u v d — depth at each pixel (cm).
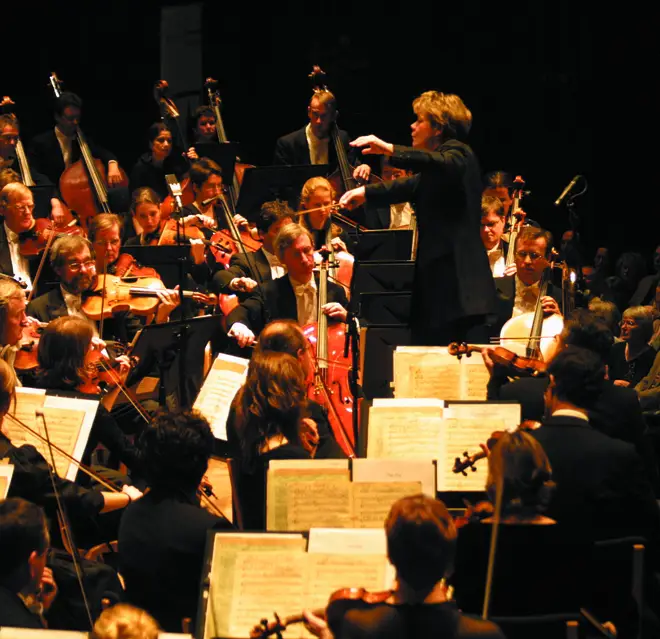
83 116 1445
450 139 634
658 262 1159
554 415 475
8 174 905
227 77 1443
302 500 462
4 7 1405
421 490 464
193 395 737
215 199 976
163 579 449
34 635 364
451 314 630
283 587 418
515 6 1423
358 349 708
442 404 548
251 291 777
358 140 600
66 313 774
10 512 412
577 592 418
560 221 1410
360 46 1452
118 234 837
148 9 1434
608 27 1405
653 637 461
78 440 559
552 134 1423
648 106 1401
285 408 507
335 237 902
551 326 730
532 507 420
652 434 644
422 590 351
